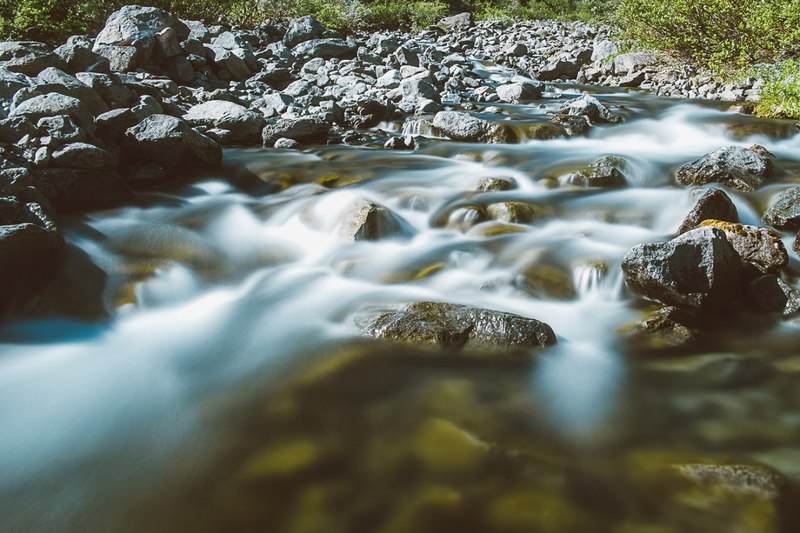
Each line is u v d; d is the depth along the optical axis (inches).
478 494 103.6
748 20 412.2
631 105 409.1
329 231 212.4
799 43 404.5
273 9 608.4
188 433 122.3
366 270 192.4
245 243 213.5
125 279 185.5
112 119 249.1
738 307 164.7
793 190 209.3
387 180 255.9
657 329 153.6
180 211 229.9
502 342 145.9
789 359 144.0
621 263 168.9
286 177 260.8
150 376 143.7
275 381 138.4
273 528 98.9
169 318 173.5
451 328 148.6
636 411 126.0
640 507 99.9
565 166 264.1
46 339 161.6
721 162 240.2
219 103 318.7
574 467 109.3
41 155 210.8
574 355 146.3
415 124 341.7
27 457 116.7
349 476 108.7
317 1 634.8
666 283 160.7
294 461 113.0
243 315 172.7
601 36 661.9
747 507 98.7
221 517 101.5
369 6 738.8
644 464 109.7
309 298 178.5
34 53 274.4
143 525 100.7
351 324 157.5
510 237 204.5
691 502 100.3
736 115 364.2
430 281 182.9
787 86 353.7
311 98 369.7
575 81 533.3
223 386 138.2
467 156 291.1
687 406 127.7
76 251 193.6
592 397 130.4
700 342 150.9
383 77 436.8
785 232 203.0
